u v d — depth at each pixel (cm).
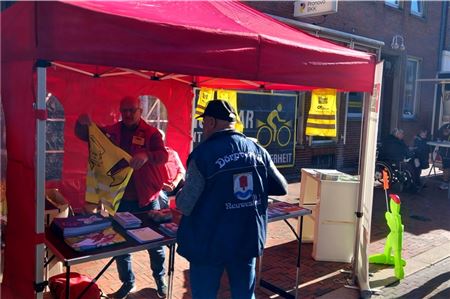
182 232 265
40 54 220
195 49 258
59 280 317
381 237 628
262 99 973
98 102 495
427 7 1452
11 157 276
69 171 495
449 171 1016
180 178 497
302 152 1077
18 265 268
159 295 390
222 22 294
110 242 273
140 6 271
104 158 372
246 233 262
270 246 561
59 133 505
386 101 1405
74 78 475
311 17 1038
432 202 880
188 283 432
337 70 348
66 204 383
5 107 282
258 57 285
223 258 256
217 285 271
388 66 1378
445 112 1262
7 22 263
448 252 572
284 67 302
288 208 382
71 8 222
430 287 455
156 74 503
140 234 291
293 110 1038
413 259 541
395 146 977
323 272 482
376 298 423
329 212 509
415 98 1482
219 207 255
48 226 314
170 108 557
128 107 384
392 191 966
